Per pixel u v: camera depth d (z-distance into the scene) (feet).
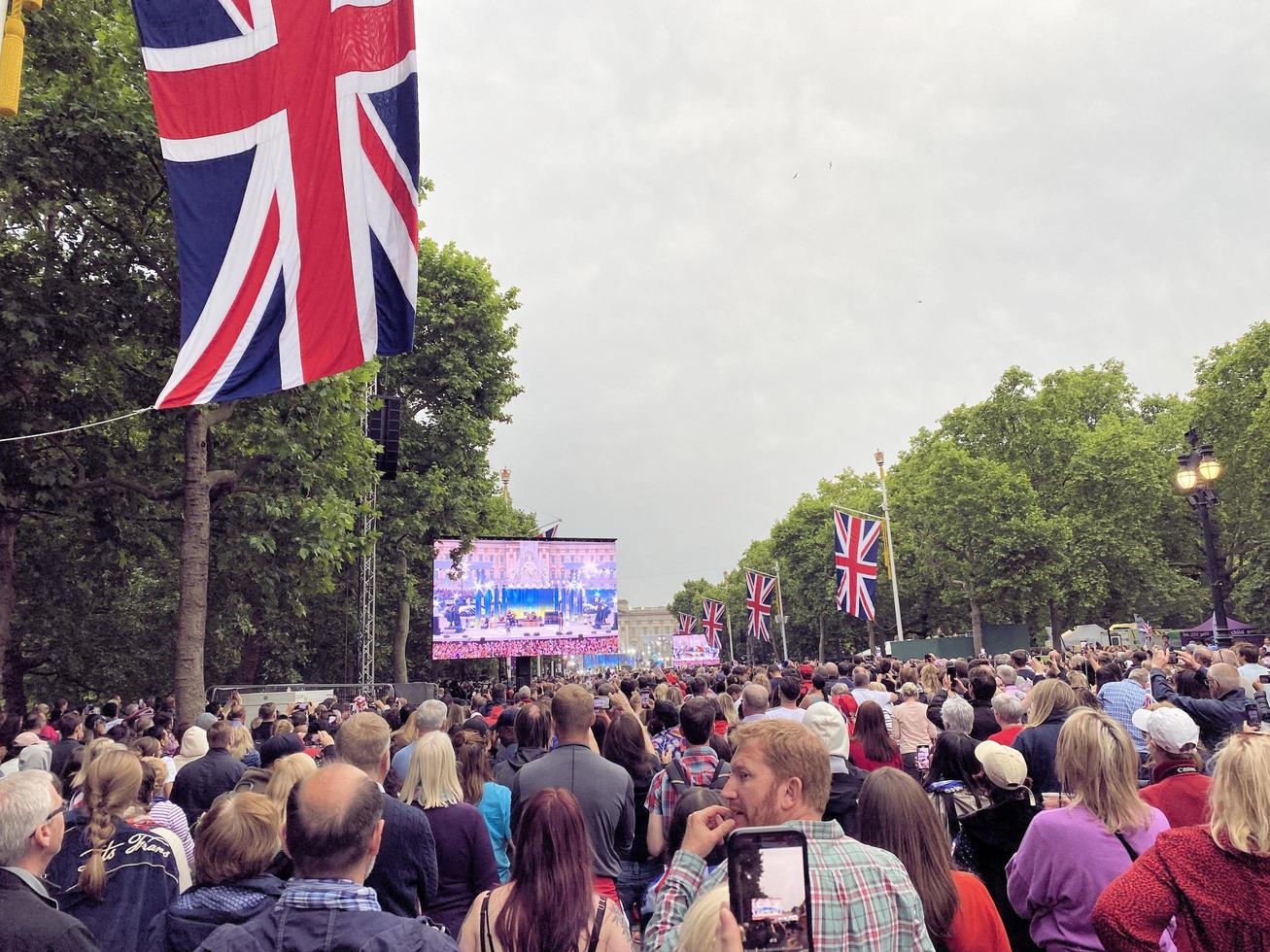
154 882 14.73
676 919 9.03
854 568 100.58
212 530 64.59
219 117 30.96
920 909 8.62
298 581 66.08
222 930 8.17
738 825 9.30
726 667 71.51
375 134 31.83
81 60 53.98
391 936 8.00
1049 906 11.84
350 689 91.40
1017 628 185.78
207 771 23.44
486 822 17.07
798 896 7.02
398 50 32.32
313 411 60.13
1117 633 161.07
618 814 16.83
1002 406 193.36
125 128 50.26
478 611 112.88
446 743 16.42
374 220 31.40
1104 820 11.78
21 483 55.67
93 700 96.12
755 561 384.06
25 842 10.30
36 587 78.38
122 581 80.48
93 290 53.57
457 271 121.60
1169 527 179.52
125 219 55.57
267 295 30.48
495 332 123.34
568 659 298.56
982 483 176.24
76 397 57.31
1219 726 24.66
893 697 38.68
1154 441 183.42
